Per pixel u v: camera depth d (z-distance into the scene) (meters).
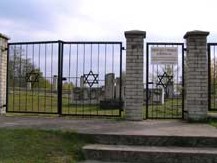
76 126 9.17
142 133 8.10
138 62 10.70
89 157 7.33
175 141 7.82
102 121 10.38
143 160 7.24
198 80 10.57
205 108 10.52
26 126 8.98
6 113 12.20
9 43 12.02
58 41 11.45
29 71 12.41
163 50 10.91
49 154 7.04
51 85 13.13
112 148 7.44
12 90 14.02
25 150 7.05
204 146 7.76
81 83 11.66
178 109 13.76
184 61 10.99
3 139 7.43
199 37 10.60
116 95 14.89
